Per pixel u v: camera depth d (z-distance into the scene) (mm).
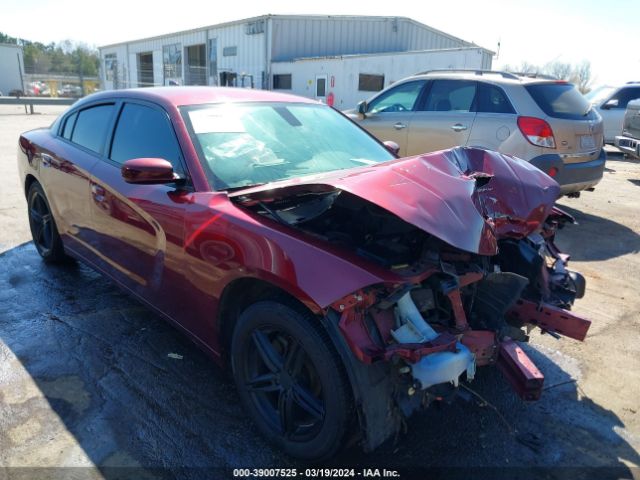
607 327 3879
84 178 3691
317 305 2135
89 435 2578
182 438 2588
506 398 3000
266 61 19922
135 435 2594
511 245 2990
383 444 2598
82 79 37406
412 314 2227
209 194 2746
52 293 4184
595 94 14453
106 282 4441
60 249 4602
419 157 2684
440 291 2408
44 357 3248
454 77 6812
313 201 2801
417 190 2350
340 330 2115
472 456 2535
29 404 2793
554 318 2826
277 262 2287
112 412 2754
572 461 2525
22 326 3627
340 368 2168
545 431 2736
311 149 3377
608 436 2711
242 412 2799
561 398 3021
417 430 2713
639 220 7012
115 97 3771
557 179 6047
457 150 3016
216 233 2566
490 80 6422
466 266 2596
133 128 3432
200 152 2953
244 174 2961
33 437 2549
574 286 3141
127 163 2773
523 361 2477
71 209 3959
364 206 2684
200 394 2938
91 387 2963
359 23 20906
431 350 2098
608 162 13047
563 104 6176
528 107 6043
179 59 26391
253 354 2594
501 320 2539
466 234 2234
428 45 22609
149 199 3012
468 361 2164
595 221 6918
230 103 3418
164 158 3090
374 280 2104
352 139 3732
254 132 3275
